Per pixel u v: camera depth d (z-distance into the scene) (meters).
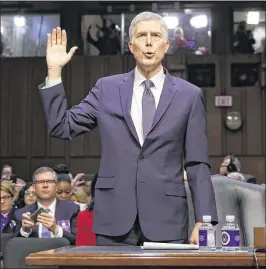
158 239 2.72
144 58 2.89
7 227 6.51
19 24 14.34
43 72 14.28
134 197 2.77
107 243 2.76
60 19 14.31
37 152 14.22
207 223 2.66
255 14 13.90
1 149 14.27
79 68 14.23
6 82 14.34
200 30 13.95
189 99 2.93
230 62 13.92
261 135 13.76
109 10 14.20
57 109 2.85
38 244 4.32
